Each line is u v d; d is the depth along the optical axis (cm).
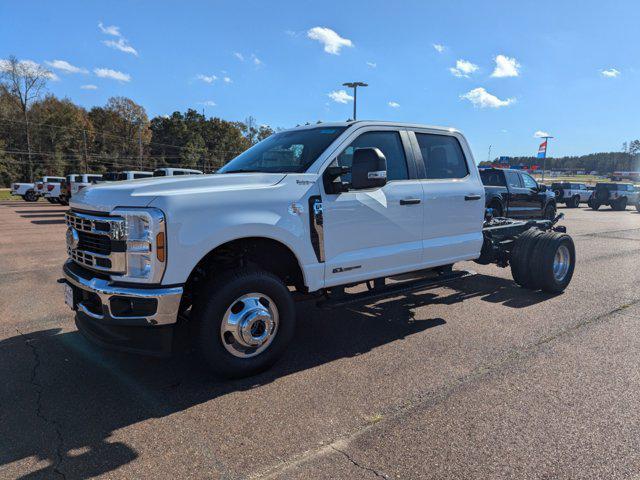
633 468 264
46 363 407
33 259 921
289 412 326
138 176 1727
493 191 1523
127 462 268
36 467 262
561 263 656
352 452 279
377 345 455
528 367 403
